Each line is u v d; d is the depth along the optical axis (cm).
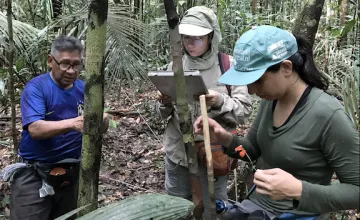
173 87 201
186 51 225
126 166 403
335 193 122
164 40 680
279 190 122
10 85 270
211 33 222
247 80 127
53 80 215
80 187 145
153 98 563
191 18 218
